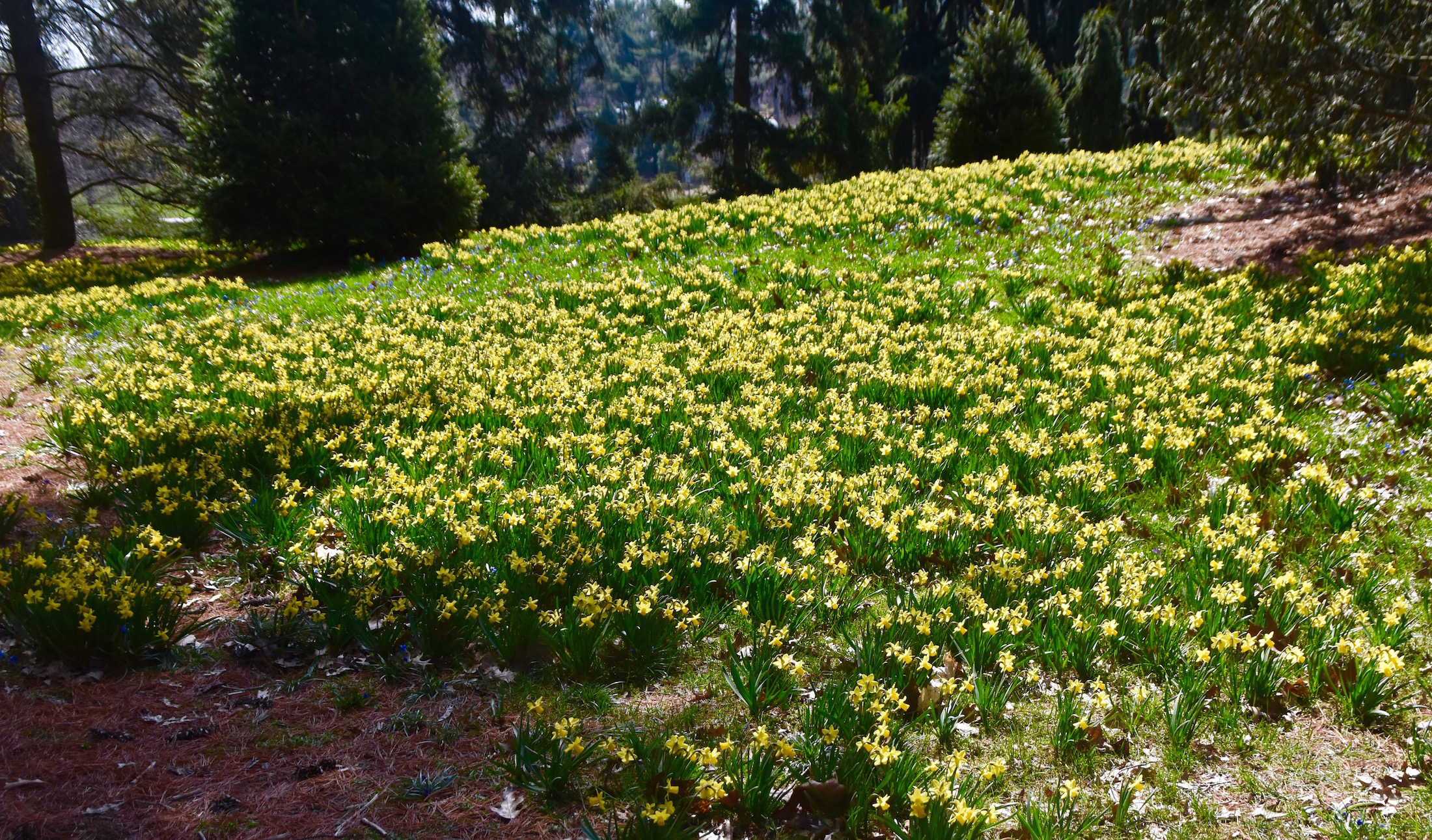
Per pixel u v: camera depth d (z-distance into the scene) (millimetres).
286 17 17797
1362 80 10023
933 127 37094
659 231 14070
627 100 84938
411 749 3359
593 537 4762
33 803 2898
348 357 8875
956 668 3820
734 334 9148
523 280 12297
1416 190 11625
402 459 6062
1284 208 12289
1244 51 10094
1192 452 6066
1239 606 4207
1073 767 3311
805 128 36781
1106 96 28938
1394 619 3854
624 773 3211
